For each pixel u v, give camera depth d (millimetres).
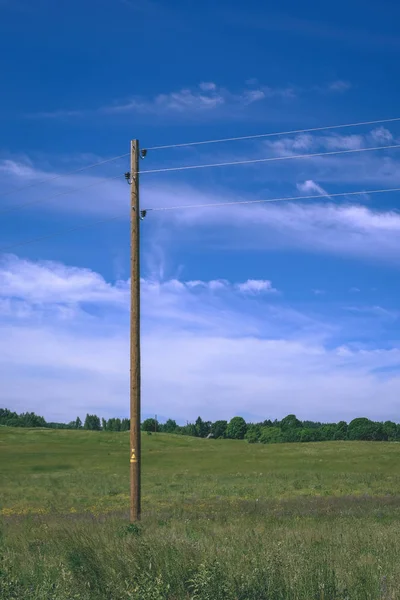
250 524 19922
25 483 51562
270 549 11180
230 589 8727
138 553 10797
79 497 40031
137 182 22500
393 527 16953
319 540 13953
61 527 18188
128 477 55375
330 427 135625
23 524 21156
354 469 61156
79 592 9367
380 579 9547
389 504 28578
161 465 70500
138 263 22031
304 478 51906
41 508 33062
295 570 9484
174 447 107062
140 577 9398
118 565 10445
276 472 58062
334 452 80625
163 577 9727
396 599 8828
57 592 8914
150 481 51812
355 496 34906
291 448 88375
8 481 53469
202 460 75125
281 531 16422
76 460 76750
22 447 99812
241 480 51375
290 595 8844
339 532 15742
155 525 18734
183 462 73250
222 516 23016
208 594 8648
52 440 116688
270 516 22906
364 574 9703
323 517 22500
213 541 13266
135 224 22188
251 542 12930
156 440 120000
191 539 13773
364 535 14570
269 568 9516
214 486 46719
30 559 11602
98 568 10438
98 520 21891
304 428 137125
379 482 48125
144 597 8500
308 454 78750
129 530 16719
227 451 87750
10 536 17047
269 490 43219
